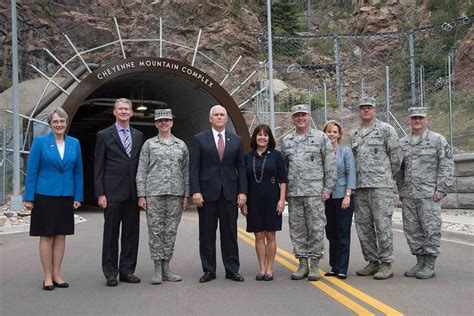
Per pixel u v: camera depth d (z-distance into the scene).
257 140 8.34
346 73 58.38
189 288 7.75
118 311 6.53
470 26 54.75
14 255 11.30
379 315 6.27
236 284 8.01
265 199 8.26
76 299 7.15
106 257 8.03
